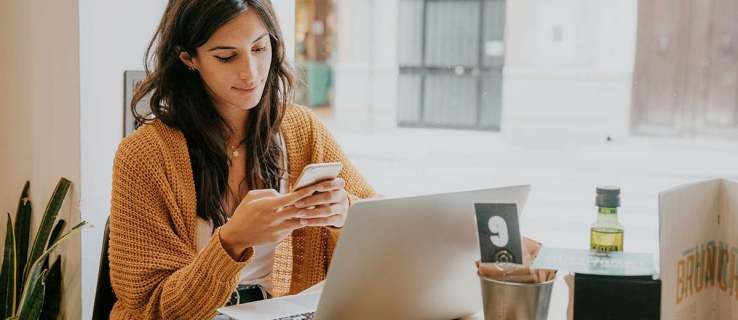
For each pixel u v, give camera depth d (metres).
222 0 1.17
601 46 7.93
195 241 1.30
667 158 6.32
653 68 7.53
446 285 1.05
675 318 0.89
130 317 1.21
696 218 0.91
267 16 1.22
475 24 10.50
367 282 0.95
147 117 1.41
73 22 1.90
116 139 2.03
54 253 2.01
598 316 0.83
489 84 10.49
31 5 1.96
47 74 1.96
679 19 7.35
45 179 2.01
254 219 1.02
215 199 1.32
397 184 5.55
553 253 0.93
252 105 1.23
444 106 10.71
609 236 0.94
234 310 1.08
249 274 1.37
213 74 1.20
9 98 2.02
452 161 6.83
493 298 0.88
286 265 1.40
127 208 1.24
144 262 1.20
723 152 6.55
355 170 1.55
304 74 1.57
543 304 0.88
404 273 0.98
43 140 1.99
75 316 1.99
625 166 5.97
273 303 1.12
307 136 1.50
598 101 7.80
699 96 7.26
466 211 0.99
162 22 1.28
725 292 0.95
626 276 0.82
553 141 7.91
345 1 10.27
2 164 2.06
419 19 10.72
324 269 1.46
